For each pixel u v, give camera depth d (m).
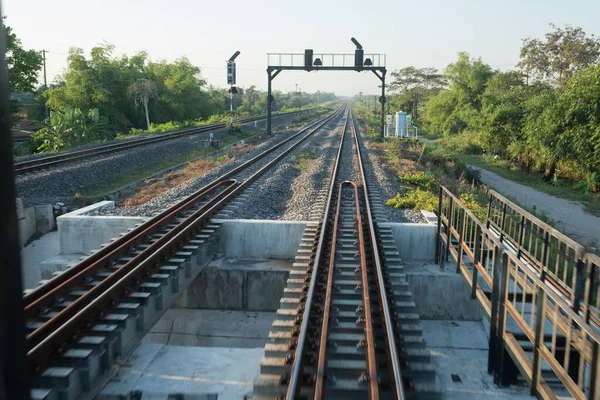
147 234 10.16
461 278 9.39
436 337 8.55
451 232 9.64
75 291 7.38
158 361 6.55
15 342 1.64
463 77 57.72
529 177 29.20
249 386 6.06
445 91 60.53
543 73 52.47
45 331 5.97
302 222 11.12
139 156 24.73
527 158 31.19
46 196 16.38
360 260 8.81
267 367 5.54
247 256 11.12
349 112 115.38
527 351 6.13
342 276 8.16
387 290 7.55
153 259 8.31
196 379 6.16
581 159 24.23
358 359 5.77
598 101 23.31
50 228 14.66
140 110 62.56
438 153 29.66
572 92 24.67
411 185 17.36
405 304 7.16
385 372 5.57
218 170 19.59
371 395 4.86
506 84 52.75
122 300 7.09
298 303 7.10
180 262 8.61
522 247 7.70
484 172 31.48
